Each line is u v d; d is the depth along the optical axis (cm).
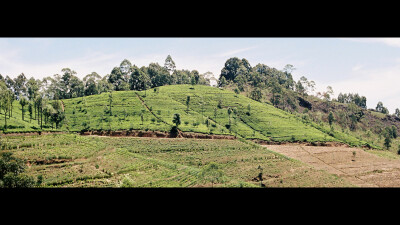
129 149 7169
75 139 6769
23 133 6656
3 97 7438
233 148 8069
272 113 12712
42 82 12119
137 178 5125
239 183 5191
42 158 5194
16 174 3922
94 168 5272
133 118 9931
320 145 10088
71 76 13750
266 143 9931
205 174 5266
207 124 10175
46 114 8338
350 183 6366
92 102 11294
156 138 8506
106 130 8725
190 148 7731
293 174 6462
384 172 7619
